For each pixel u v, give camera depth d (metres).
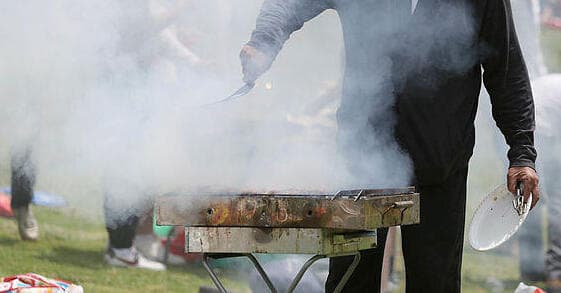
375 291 7.37
